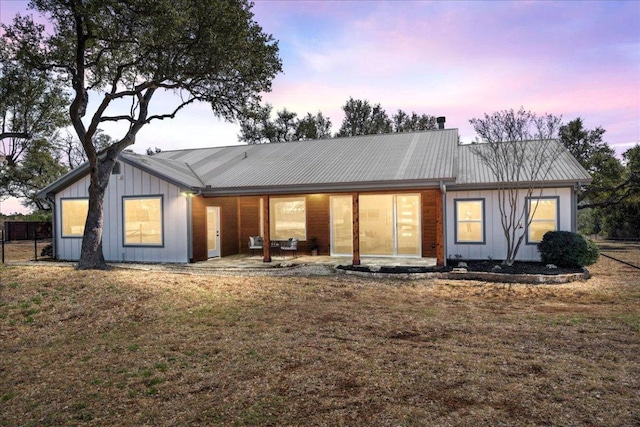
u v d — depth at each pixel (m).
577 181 11.99
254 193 13.32
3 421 3.65
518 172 12.16
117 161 14.20
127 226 14.22
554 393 3.89
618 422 3.34
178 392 4.14
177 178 13.27
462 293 8.91
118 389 4.26
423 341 5.64
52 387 4.38
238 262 13.55
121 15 10.50
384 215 14.34
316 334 6.03
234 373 4.59
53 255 15.27
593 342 5.47
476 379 4.25
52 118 18.34
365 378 4.33
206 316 7.13
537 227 12.94
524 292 8.93
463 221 13.62
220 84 13.51
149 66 12.47
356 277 10.74
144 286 9.04
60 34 11.72
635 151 23.88
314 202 15.06
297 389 4.10
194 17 11.05
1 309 7.43
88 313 7.29
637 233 23.58
